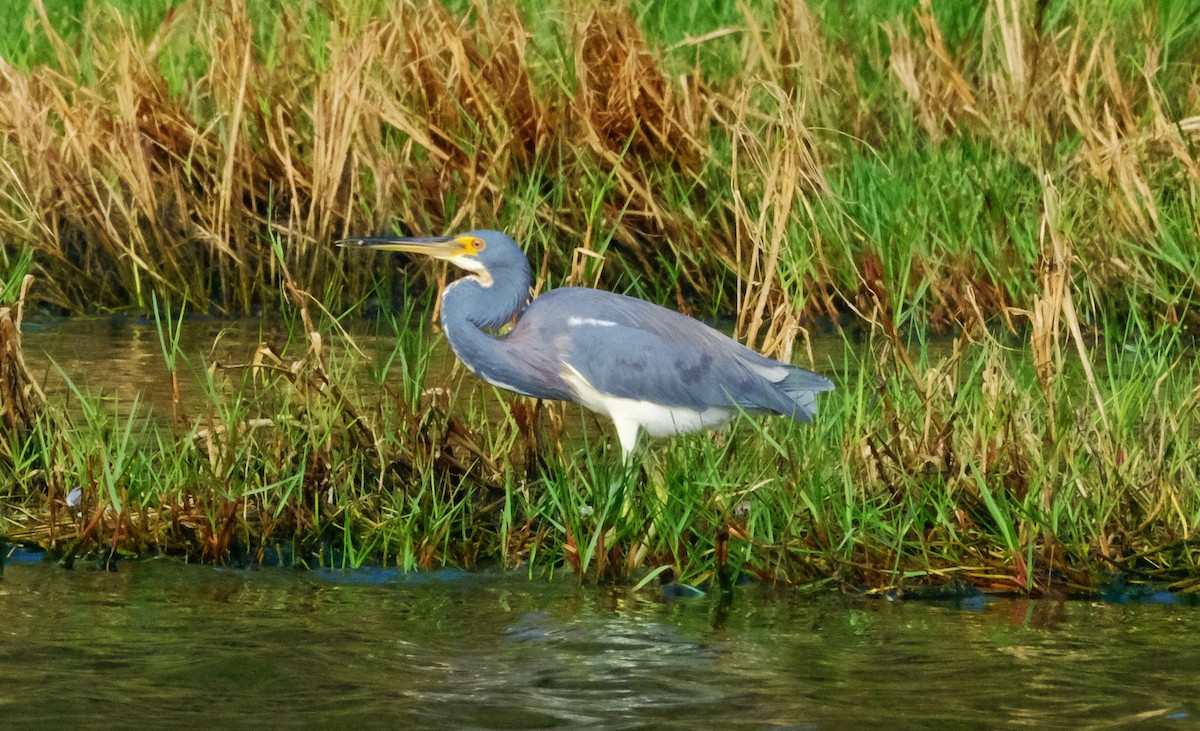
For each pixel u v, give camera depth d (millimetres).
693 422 11164
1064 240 11555
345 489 10664
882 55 20500
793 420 11180
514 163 17516
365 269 17219
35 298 16891
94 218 17203
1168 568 9898
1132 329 15398
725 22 20797
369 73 17469
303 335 15758
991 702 7730
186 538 10375
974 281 16062
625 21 18250
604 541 9883
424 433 11219
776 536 10070
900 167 17578
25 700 7656
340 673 8102
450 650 8484
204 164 17547
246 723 7414
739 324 12289
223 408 11117
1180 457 10516
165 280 16938
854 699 7777
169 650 8422
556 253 16984
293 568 10094
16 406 11445
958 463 10508
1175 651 8523
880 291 15500
